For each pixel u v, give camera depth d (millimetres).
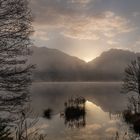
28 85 10805
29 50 11273
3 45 10492
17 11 10797
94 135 39750
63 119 58312
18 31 10930
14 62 10641
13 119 8922
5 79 10250
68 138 36812
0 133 6875
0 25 10633
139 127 40125
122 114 59438
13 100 10016
